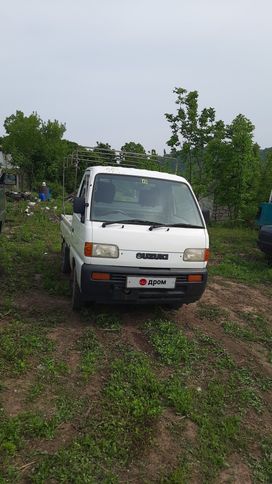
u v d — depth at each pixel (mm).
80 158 8398
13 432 3107
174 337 5000
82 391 3795
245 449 3309
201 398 3883
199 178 20422
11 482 2695
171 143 20844
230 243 13531
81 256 5164
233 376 4340
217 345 5016
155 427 3377
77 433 3219
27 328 5012
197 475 2965
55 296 6352
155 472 2932
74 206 5207
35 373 4027
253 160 19047
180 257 5164
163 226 5242
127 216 5336
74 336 4910
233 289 7809
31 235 11945
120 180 5633
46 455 2947
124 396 3717
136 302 5137
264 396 4082
